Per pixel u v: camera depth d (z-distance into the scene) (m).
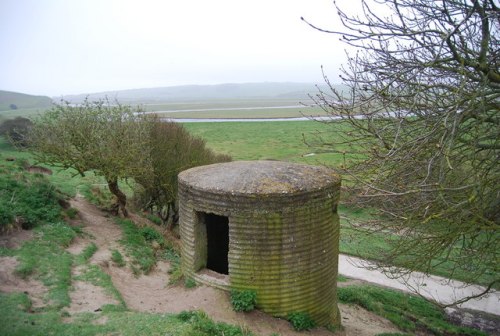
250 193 8.60
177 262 16.17
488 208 7.50
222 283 9.36
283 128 68.81
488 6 7.02
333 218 9.61
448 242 8.03
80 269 11.40
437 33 6.76
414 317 13.59
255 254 8.87
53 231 13.06
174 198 21.02
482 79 6.88
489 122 7.64
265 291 8.99
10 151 27.22
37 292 9.40
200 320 8.27
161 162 20.33
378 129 7.82
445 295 15.43
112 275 11.99
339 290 14.39
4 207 12.21
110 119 16.83
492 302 14.90
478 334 12.60
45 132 15.84
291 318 9.03
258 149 46.84
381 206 9.04
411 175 7.83
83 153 16.11
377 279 16.94
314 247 9.09
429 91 7.69
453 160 7.47
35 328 7.50
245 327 8.38
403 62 7.12
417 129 7.68
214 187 8.96
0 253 10.62
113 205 18.47
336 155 29.81
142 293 11.02
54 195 15.25
